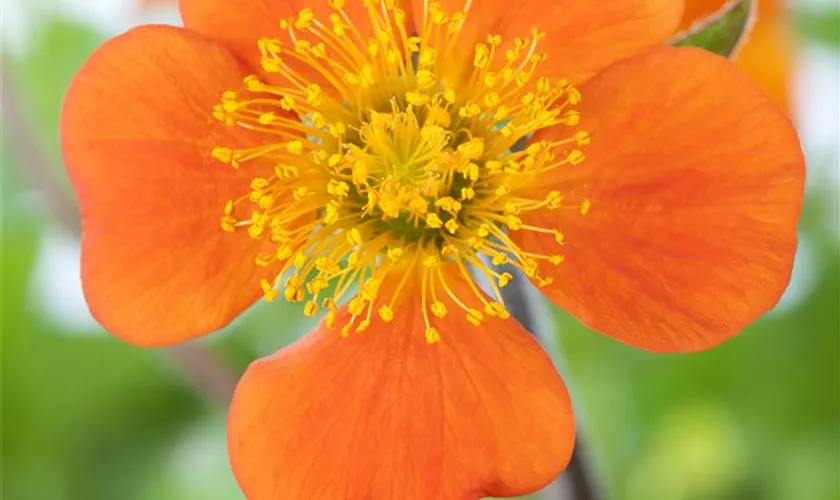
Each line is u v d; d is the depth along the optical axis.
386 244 0.11
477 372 0.11
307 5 0.11
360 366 0.11
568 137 0.11
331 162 0.11
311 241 0.11
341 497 0.10
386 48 0.11
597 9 0.10
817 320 0.13
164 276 0.11
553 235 0.11
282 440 0.11
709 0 0.11
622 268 0.11
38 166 0.13
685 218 0.10
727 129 0.10
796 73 0.12
